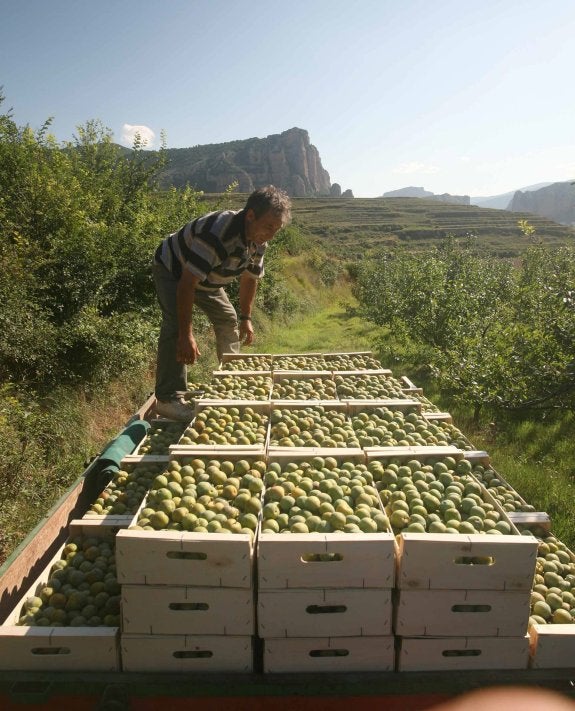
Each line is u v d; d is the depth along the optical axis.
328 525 2.88
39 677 2.40
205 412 4.56
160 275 4.96
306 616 2.46
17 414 5.65
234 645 2.49
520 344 8.25
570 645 2.47
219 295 6.05
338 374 6.00
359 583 2.45
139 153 11.83
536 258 16.16
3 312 6.18
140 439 5.00
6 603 2.80
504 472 6.07
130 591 2.46
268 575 2.43
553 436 7.46
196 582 2.45
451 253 18.61
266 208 4.34
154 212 11.23
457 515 3.10
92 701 2.31
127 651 2.48
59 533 3.59
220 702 2.28
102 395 7.75
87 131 11.64
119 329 7.88
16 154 8.40
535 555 2.41
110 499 3.87
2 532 4.62
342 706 2.29
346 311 26.42
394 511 3.09
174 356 5.12
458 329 10.87
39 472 5.38
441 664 2.49
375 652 2.50
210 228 4.53
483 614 2.46
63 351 7.08
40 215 7.86
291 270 30.08
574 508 5.21
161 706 2.27
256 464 3.59
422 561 2.41
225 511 3.04
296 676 2.42
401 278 19.91
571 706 2.33
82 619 2.75
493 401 7.96
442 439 4.48
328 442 4.08
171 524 2.92
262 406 4.75
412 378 11.24
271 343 15.28
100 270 8.03
